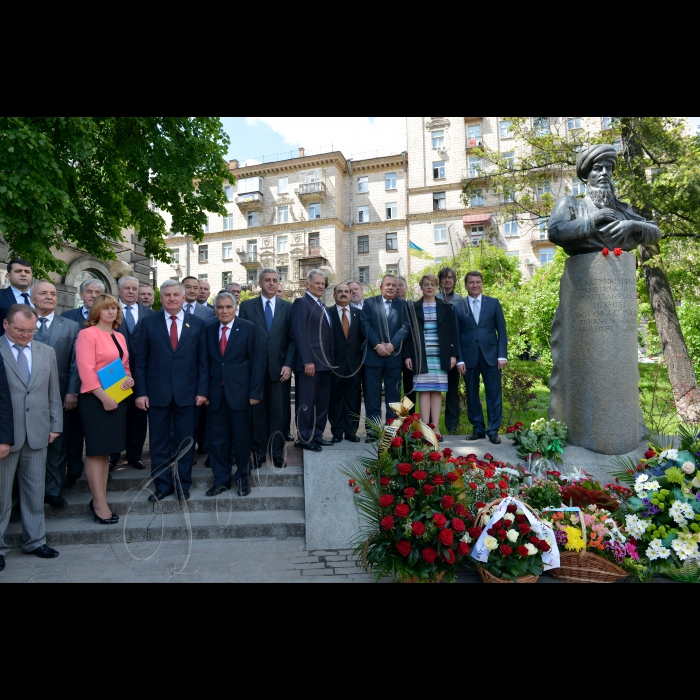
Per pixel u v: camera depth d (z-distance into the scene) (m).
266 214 35.47
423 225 31.53
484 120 30.50
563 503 3.72
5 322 3.90
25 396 3.87
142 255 16.09
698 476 3.47
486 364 5.55
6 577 3.58
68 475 4.95
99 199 10.88
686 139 9.84
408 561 3.13
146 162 10.59
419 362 5.21
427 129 31.53
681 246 10.27
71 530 4.23
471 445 5.35
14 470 3.82
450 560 3.07
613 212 4.99
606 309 4.93
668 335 10.02
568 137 11.38
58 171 7.16
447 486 3.40
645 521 3.42
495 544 3.12
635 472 3.89
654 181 9.48
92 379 4.20
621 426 4.89
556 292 11.95
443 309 5.39
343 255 34.25
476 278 5.70
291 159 34.53
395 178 33.56
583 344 5.05
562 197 5.33
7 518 3.79
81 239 11.10
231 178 12.39
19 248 7.36
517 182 11.66
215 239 36.50
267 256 35.09
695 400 8.04
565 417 5.36
